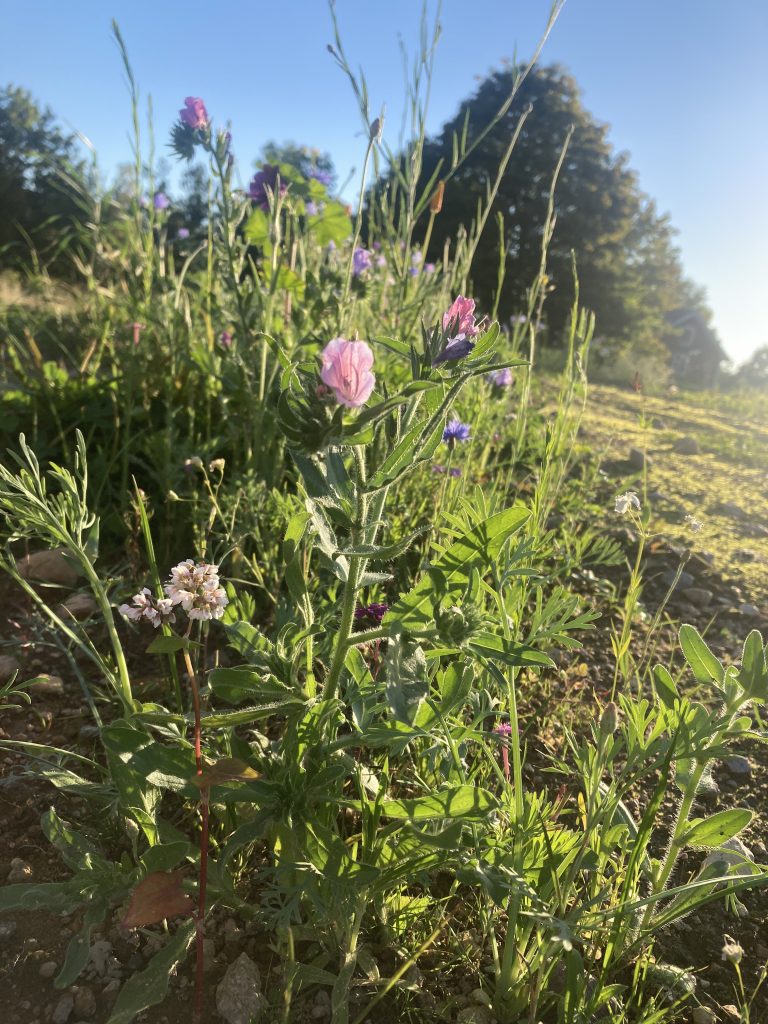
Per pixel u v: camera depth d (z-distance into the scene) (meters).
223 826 1.72
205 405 3.66
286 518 2.59
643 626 3.06
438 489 3.03
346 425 1.25
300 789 1.48
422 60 3.16
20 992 1.43
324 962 1.48
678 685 2.59
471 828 1.46
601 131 25.97
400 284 3.49
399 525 2.81
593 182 26.02
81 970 1.40
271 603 2.68
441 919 1.54
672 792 2.11
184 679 2.35
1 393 3.75
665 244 31.97
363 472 1.37
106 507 3.09
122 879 1.53
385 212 3.59
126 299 4.71
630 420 7.94
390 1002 1.46
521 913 1.35
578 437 6.25
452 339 1.43
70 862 1.55
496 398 4.54
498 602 1.58
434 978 1.52
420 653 1.35
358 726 1.50
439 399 1.54
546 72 24.72
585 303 27.56
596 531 3.82
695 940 1.68
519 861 1.44
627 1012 1.47
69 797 1.90
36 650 2.48
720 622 3.17
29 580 2.80
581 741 2.24
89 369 4.10
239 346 3.21
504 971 1.43
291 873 1.53
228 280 3.08
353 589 1.46
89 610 2.67
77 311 5.61
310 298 3.24
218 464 2.53
